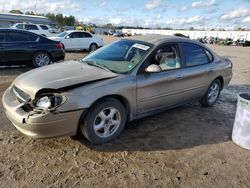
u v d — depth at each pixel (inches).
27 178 112.9
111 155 134.8
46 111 120.1
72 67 156.5
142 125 173.9
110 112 144.0
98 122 140.9
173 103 181.3
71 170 120.3
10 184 108.5
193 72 186.9
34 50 351.3
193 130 171.8
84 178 115.1
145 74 155.3
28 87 130.0
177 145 149.6
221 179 119.9
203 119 192.7
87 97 129.3
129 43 177.0
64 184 110.4
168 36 187.6
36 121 118.6
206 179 119.1
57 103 122.1
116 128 148.9
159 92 164.6
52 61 372.5
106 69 153.7
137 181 115.0
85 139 149.0
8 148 135.8
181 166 128.6
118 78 144.1
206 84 204.4
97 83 136.1
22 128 123.8
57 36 672.4
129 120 157.5
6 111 133.4
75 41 668.7
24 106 126.7
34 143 142.2
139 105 156.3
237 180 119.8
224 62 222.8
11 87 150.4
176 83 174.7
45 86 125.4
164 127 173.3
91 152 136.5
